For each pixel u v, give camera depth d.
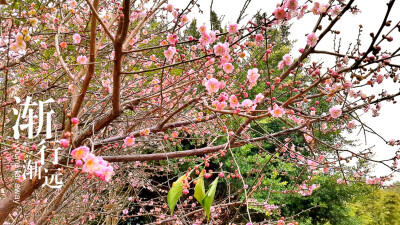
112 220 5.00
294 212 7.35
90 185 3.53
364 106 1.99
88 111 2.98
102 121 2.46
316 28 1.76
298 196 6.91
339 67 1.65
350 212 7.89
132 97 3.55
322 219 7.74
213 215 3.81
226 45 1.75
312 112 2.62
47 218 2.94
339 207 7.51
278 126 7.86
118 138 2.64
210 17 1.93
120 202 5.11
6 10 2.72
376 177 2.97
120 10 1.88
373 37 1.37
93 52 2.09
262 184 6.16
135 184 4.77
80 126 3.17
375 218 10.38
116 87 2.14
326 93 1.74
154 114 3.13
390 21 1.32
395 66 1.44
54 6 2.72
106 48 3.61
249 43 2.00
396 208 10.63
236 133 2.87
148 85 3.30
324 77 1.71
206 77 2.39
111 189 4.89
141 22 2.57
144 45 3.87
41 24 2.81
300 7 1.68
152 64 3.62
